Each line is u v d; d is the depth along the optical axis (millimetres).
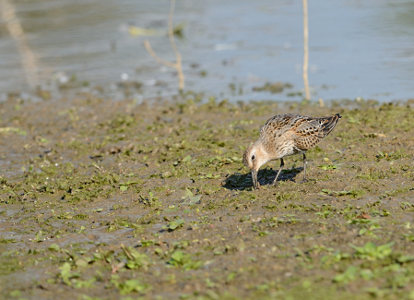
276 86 24000
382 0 38312
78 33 35656
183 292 9039
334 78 24500
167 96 24000
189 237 11219
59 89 26266
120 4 42375
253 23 35562
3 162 17641
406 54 26906
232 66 27781
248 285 8945
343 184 13180
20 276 10320
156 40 33562
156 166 15805
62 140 19312
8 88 26922
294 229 10961
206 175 14617
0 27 37469
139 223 12352
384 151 15242
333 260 9461
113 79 27172
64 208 13633
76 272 10211
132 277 9773
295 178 14141
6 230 12656
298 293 8523
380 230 10508
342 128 17594
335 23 33688
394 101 20750
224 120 19844
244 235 10938
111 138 18812
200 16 38312
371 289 8336
